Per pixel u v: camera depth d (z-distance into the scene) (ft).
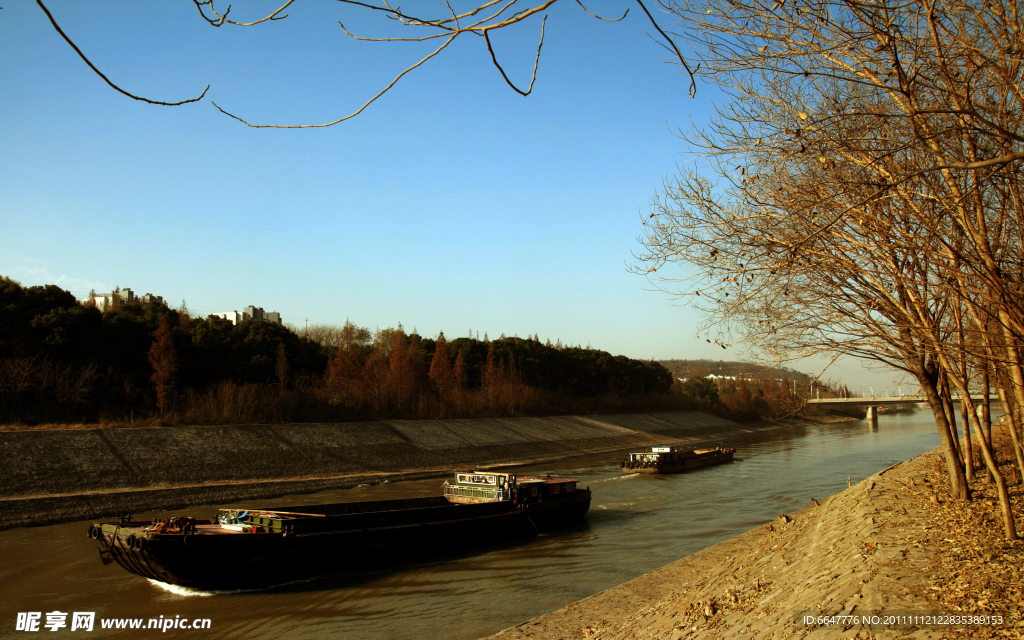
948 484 59.93
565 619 49.06
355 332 353.72
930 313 39.37
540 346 335.88
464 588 65.46
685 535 90.79
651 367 392.68
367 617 56.59
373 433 186.70
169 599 61.62
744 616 36.86
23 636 52.60
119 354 170.81
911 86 25.99
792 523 68.95
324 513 84.89
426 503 96.02
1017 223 30.45
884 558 36.60
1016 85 22.97
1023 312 25.89
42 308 167.32
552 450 222.28
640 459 167.63
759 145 34.53
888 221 33.09
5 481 107.04
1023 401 35.81
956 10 25.91
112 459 125.39
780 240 35.24
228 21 11.44
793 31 27.66
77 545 82.74
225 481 131.95
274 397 185.47
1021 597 28.02
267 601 61.26
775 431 343.05
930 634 26.12
